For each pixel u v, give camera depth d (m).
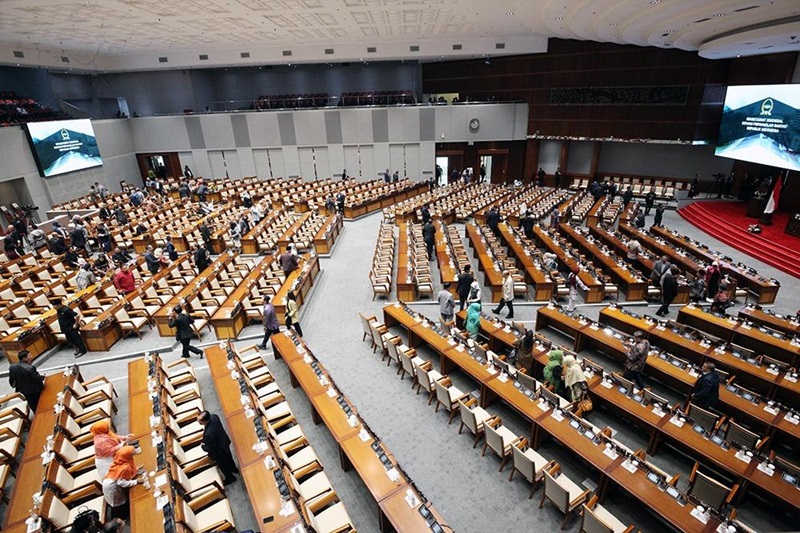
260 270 16.58
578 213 25.03
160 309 13.37
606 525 6.13
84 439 8.19
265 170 36.06
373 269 16.75
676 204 27.11
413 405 10.02
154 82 35.84
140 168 36.09
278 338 11.45
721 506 6.88
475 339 11.62
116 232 21.34
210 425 7.40
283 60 31.77
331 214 24.94
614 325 12.48
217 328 12.95
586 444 7.41
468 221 24.94
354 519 7.29
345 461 8.11
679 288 14.88
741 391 8.73
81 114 30.80
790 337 10.97
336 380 10.98
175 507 6.18
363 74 37.81
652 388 10.29
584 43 29.55
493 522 7.18
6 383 11.30
